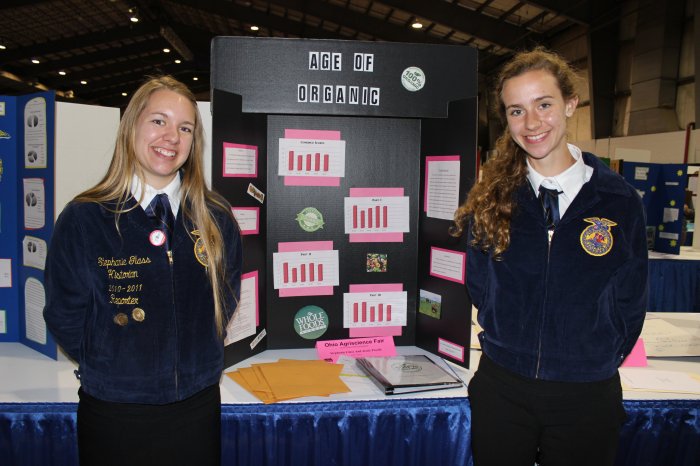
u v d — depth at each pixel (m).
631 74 6.59
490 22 8.05
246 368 1.47
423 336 1.70
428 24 9.07
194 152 1.09
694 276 3.36
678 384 1.40
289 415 1.28
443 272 1.58
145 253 0.98
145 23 12.38
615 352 1.08
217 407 1.09
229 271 1.15
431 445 1.32
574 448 1.06
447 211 1.55
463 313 1.52
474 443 1.16
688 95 5.85
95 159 1.48
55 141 1.39
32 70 14.76
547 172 1.11
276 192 1.65
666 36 5.93
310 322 1.71
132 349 0.96
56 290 0.98
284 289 1.68
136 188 1.01
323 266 1.70
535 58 1.06
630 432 1.32
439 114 1.55
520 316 1.09
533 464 1.13
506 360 1.11
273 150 1.64
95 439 0.97
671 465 1.34
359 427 1.30
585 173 1.10
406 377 1.38
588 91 7.69
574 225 1.07
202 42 14.87
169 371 0.98
